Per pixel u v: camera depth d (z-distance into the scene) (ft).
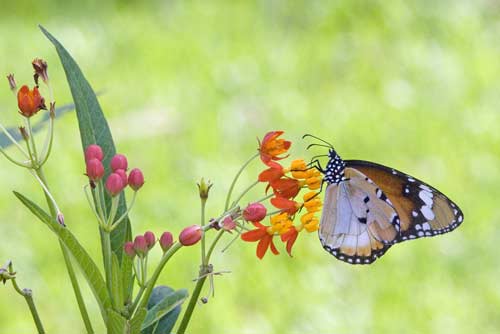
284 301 27.37
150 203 30.99
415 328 26.71
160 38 44.98
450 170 33.76
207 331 26.11
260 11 47.78
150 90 39.63
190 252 28.19
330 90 40.27
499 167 33.76
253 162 33.83
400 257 28.84
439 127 36.55
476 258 28.96
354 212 14.16
